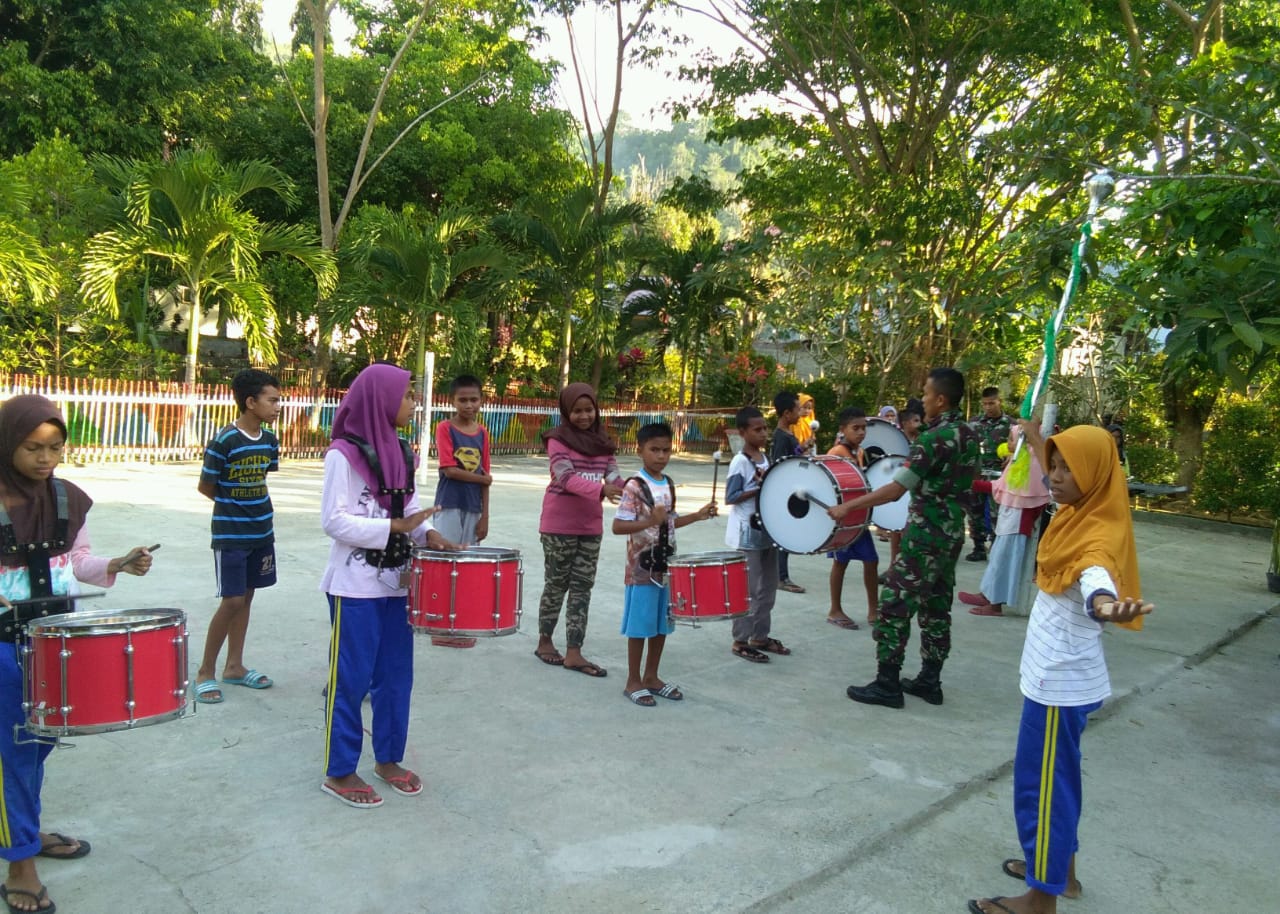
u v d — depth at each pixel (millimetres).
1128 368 15961
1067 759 3229
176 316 21203
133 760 4211
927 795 4281
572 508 5734
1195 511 16188
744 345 24594
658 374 26375
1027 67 16984
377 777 4148
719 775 4375
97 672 3057
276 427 16031
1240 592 9711
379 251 17953
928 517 5414
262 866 3369
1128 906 3484
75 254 15461
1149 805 4398
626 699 5355
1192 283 4934
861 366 20094
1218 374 4844
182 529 9148
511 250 21172
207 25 21734
